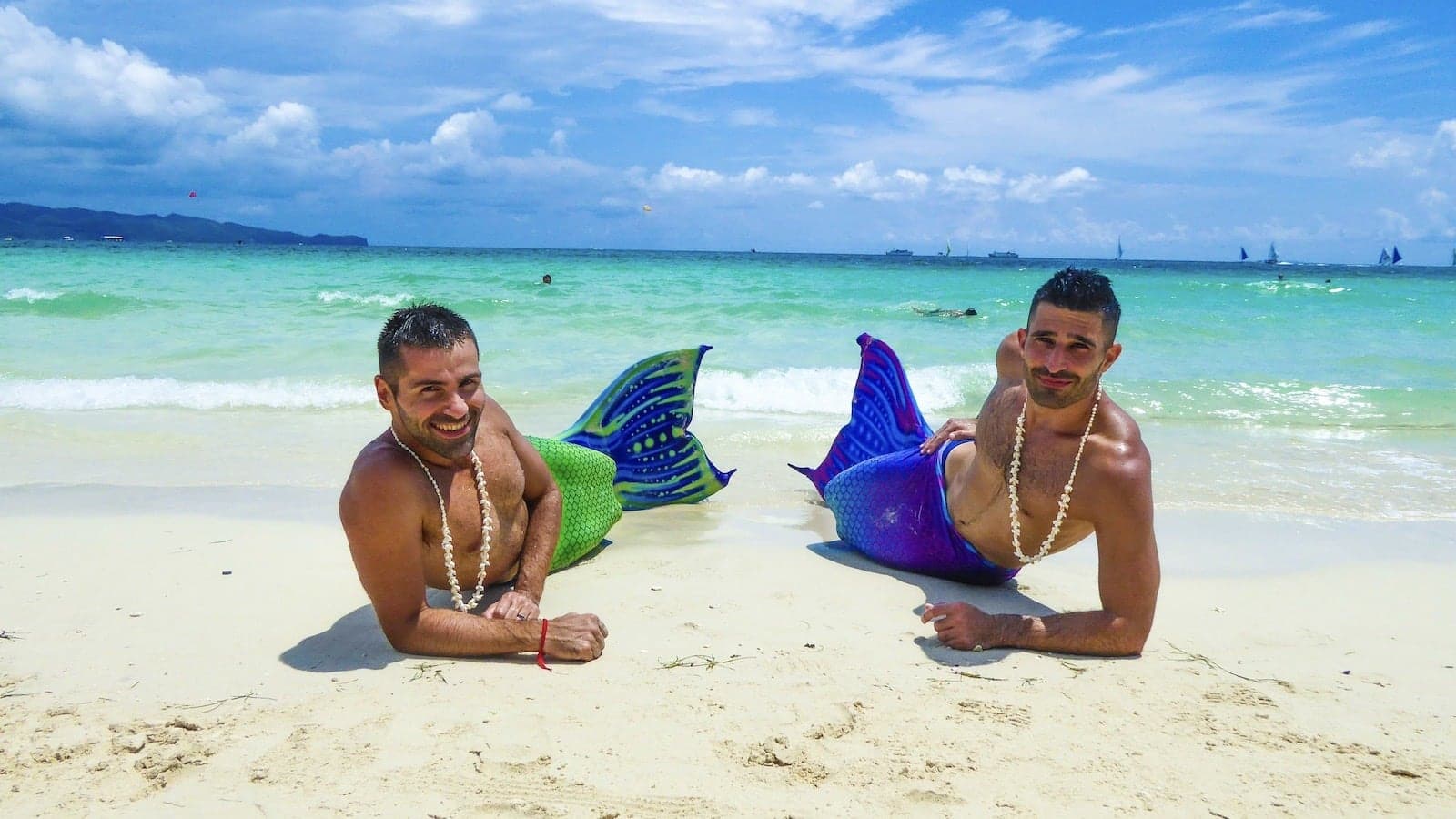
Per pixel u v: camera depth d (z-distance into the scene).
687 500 6.18
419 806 2.49
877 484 4.89
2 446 7.41
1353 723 3.06
